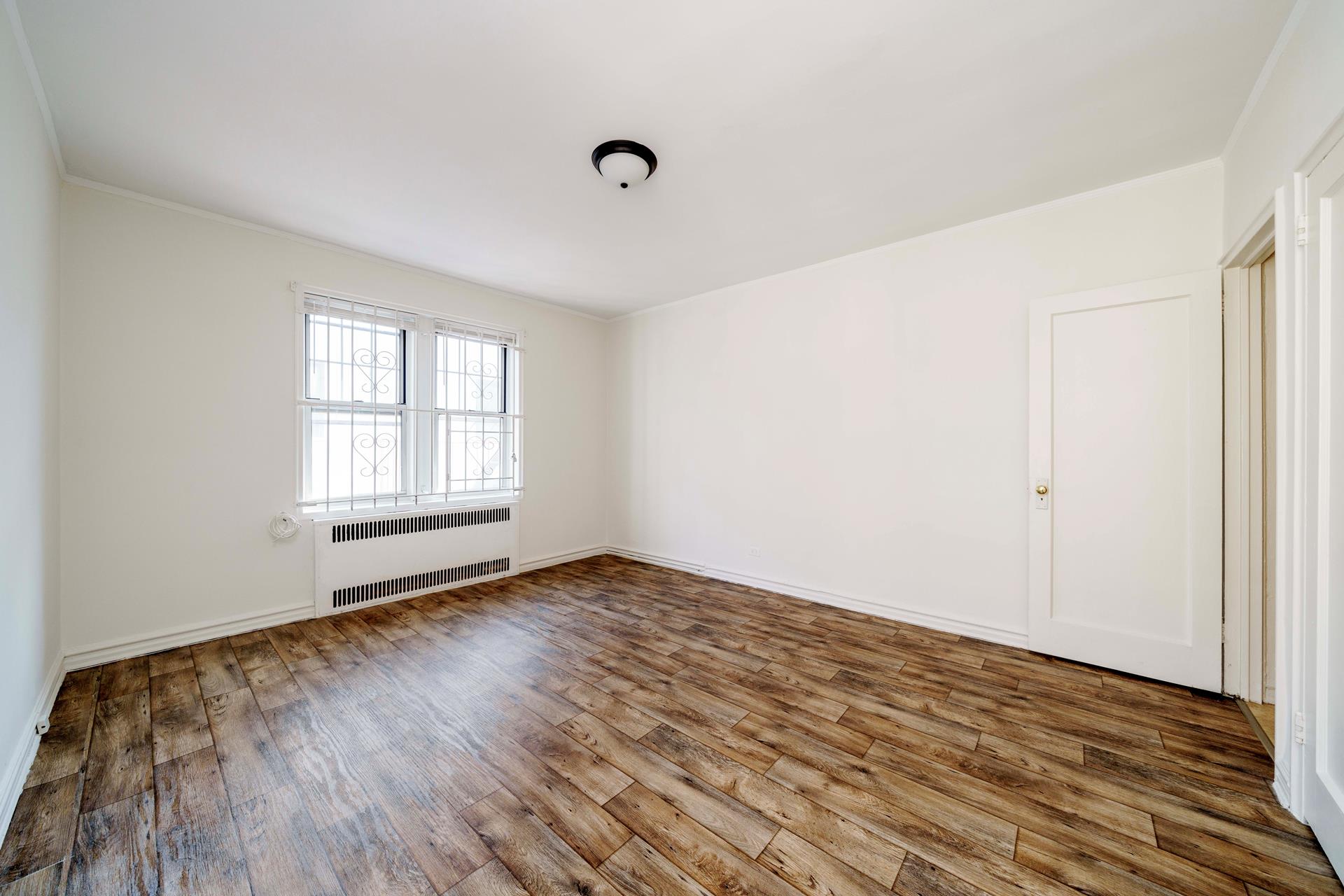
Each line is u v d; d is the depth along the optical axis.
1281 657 1.60
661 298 4.57
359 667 2.57
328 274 3.32
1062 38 1.60
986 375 2.95
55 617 2.29
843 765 1.80
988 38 1.61
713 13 1.50
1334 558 1.36
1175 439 2.35
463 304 4.06
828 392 3.63
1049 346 2.66
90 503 2.53
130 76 1.79
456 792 1.66
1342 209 1.31
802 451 3.78
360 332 3.52
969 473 3.02
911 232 3.15
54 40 1.61
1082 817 1.54
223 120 2.04
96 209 2.54
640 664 2.62
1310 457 1.45
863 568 3.46
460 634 3.02
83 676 2.42
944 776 1.74
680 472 4.62
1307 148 1.45
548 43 1.63
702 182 2.52
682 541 4.61
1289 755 1.55
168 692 2.29
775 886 1.30
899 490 3.29
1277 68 1.66
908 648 2.83
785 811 1.57
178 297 2.78
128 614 2.64
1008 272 2.87
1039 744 1.92
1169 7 1.49
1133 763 1.80
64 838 1.45
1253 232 1.92
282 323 3.14
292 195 2.67
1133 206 2.50
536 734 1.99
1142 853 1.41
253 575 3.04
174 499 2.78
